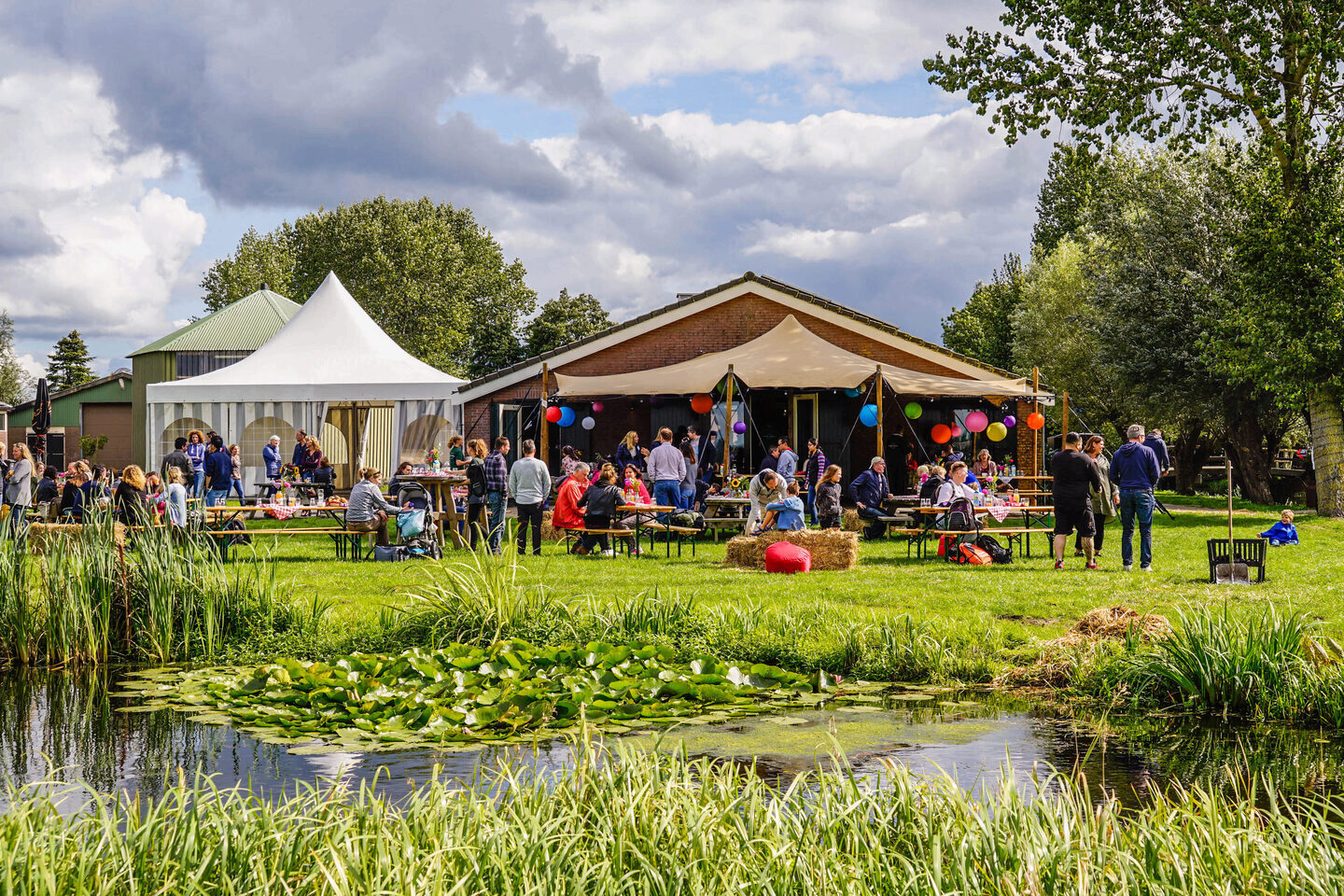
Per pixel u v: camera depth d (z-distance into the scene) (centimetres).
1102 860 376
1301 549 1623
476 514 1589
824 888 363
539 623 945
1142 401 3075
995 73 2234
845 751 646
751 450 2511
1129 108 2172
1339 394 2256
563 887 362
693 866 372
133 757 642
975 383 2152
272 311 3878
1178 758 642
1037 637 919
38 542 1313
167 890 350
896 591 1163
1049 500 2284
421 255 6062
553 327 6450
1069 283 4309
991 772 604
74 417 4962
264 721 720
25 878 347
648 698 762
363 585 1238
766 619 983
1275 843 402
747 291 2606
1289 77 2203
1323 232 2177
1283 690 751
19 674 905
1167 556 1518
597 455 2333
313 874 360
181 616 984
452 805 421
